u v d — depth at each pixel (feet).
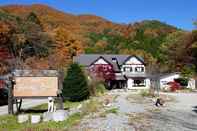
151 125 66.80
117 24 552.00
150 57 345.72
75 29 473.67
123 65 274.57
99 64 256.52
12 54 208.33
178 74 274.57
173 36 348.59
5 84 131.44
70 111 86.33
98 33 484.74
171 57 320.09
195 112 96.37
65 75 132.05
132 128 61.87
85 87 130.52
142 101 131.44
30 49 252.01
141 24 501.56
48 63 223.92
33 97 80.12
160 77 260.01
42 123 65.92
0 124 64.03
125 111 92.32
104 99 126.82
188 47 290.97
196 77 273.75
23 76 80.28
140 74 273.75
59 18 558.15
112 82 263.70
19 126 62.34
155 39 422.41
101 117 76.02
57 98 88.38
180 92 218.79
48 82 80.59
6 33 224.33
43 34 280.31
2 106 113.80
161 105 115.34
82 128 60.13
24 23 282.15
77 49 304.09
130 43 405.59
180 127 66.18
